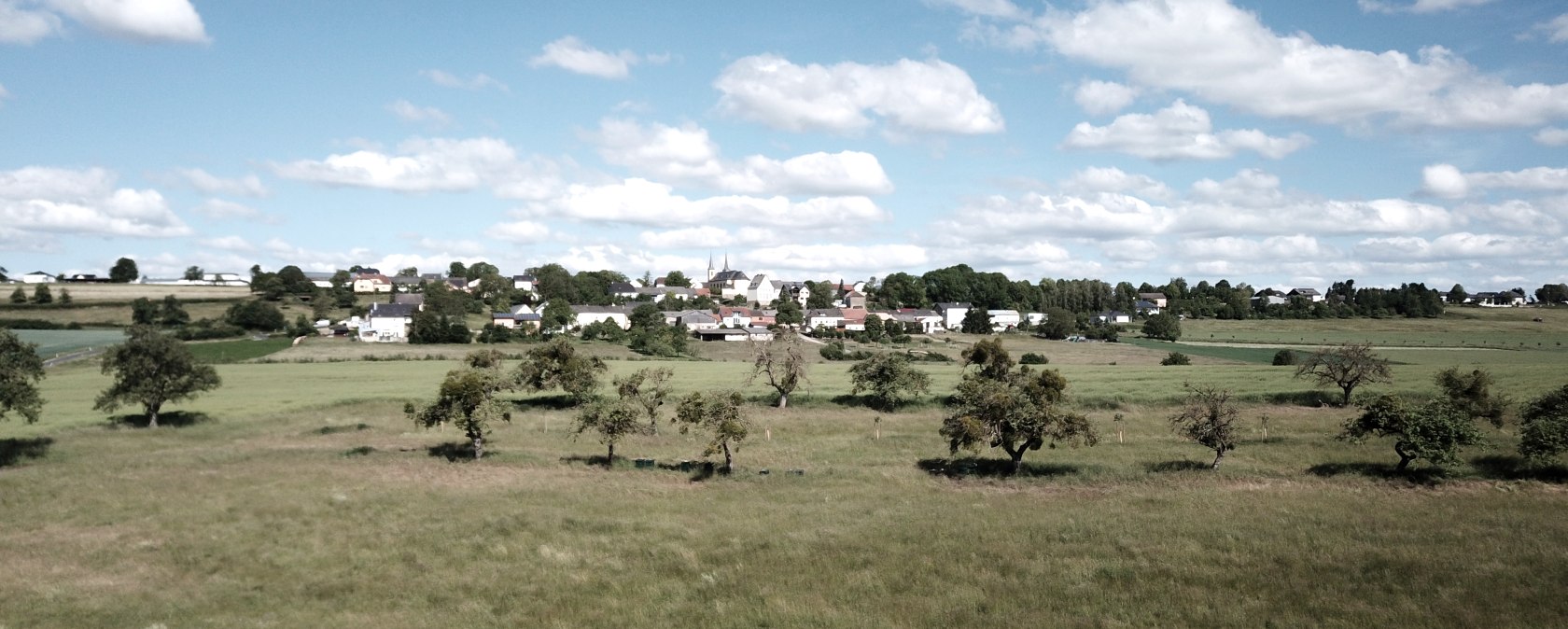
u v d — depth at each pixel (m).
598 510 43.88
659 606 31.02
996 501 45.78
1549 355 140.88
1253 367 109.94
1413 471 48.88
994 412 52.91
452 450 59.69
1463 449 52.59
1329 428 62.66
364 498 45.81
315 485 48.88
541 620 30.02
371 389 87.94
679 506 44.84
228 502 44.97
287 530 40.03
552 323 197.25
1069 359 145.75
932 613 29.94
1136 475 50.56
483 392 58.16
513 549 37.44
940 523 40.75
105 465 54.00
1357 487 46.66
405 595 32.25
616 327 177.88
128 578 34.06
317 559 36.09
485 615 30.28
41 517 42.16
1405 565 33.16
